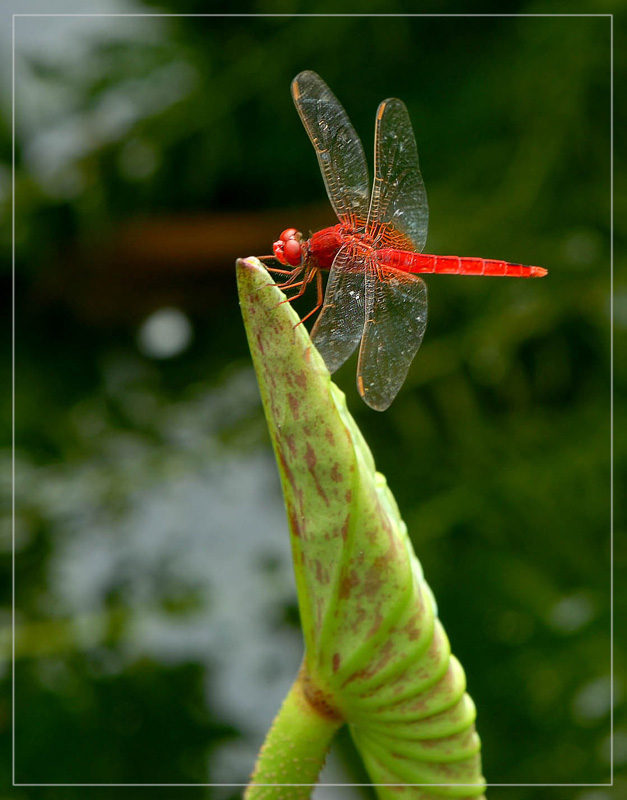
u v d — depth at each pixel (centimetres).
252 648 120
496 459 130
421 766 105
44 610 120
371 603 104
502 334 131
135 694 119
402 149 111
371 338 109
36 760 117
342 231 109
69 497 125
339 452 104
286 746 105
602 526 123
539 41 137
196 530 122
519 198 134
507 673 120
